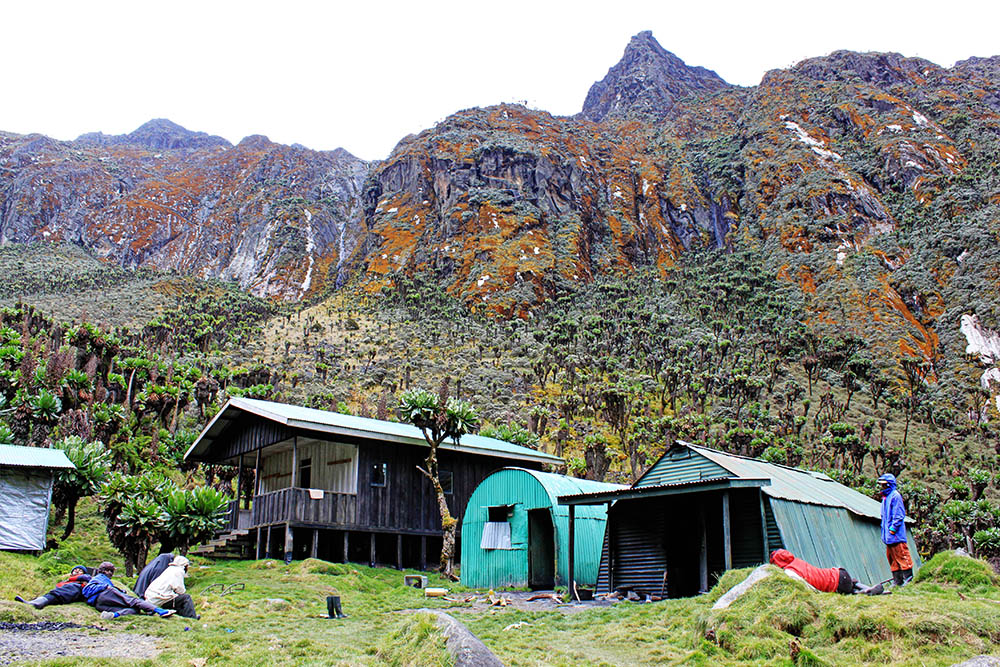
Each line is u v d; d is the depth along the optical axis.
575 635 13.05
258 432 29.55
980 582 13.54
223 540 28.84
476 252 172.25
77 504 31.20
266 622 14.27
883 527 13.73
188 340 102.69
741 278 152.88
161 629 12.26
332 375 91.19
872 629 9.78
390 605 17.67
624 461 66.00
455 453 31.03
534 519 22.72
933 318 138.00
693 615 12.31
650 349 110.12
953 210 161.50
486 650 8.94
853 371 110.50
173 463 38.78
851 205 174.50
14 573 16.47
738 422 78.62
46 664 9.03
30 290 177.38
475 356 106.44
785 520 17.88
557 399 86.50
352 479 27.81
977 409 108.44
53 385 36.53
